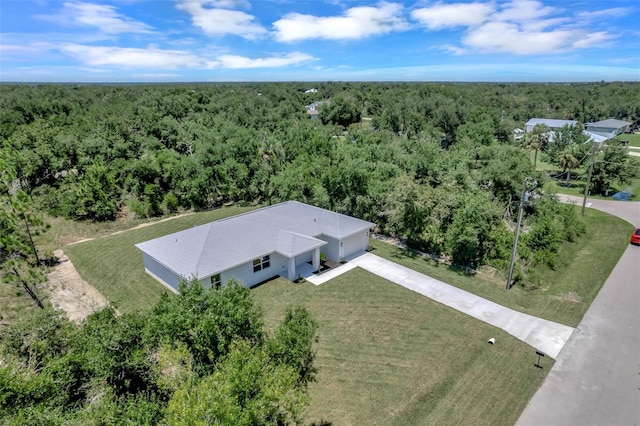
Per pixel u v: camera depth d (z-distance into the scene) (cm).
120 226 3072
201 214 3328
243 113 6788
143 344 978
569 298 1873
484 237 2200
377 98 9138
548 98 11300
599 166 3903
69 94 9575
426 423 1133
